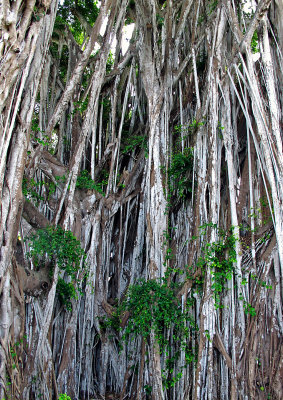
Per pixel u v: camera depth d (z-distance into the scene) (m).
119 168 11.34
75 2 12.54
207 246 7.66
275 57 8.04
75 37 13.68
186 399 7.35
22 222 7.53
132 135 11.51
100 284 9.79
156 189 9.23
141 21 10.46
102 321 9.65
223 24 8.45
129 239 11.02
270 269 7.46
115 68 10.92
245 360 7.10
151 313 7.88
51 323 8.11
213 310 7.40
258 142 8.02
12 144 6.02
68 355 8.59
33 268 7.91
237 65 8.05
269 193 7.95
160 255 8.75
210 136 8.23
